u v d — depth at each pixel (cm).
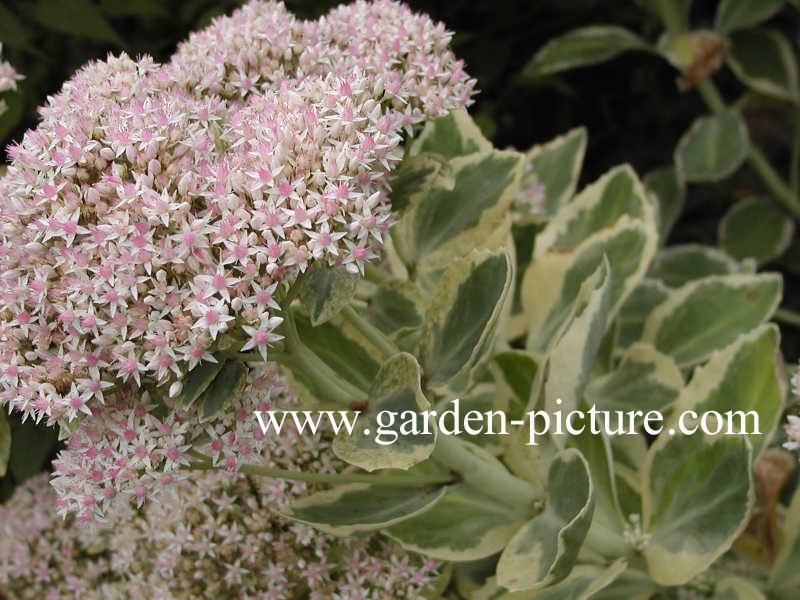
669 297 41
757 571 39
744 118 63
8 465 40
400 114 28
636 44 54
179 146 25
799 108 57
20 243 25
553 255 39
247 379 26
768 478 38
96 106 27
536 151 48
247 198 25
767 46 56
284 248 24
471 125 38
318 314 25
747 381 34
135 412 26
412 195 29
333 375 28
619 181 41
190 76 29
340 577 33
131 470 25
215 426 26
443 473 31
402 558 33
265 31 30
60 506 26
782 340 56
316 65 30
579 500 28
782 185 57
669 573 32
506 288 28
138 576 35
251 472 28
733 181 62
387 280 33
